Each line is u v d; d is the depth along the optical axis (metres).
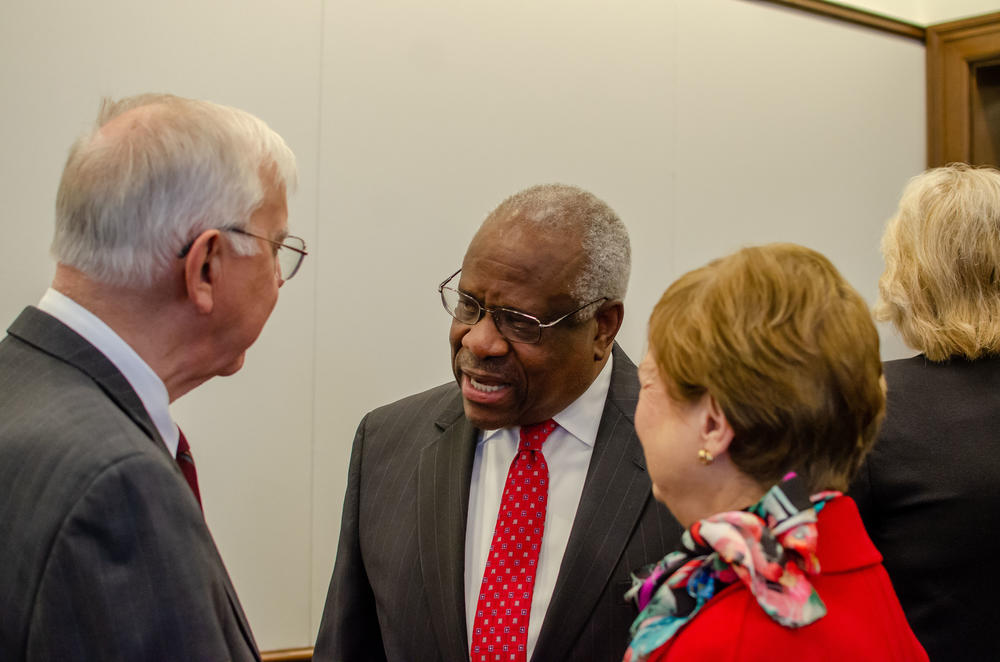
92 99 1.88
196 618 0.86
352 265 2.17
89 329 0.95
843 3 2.96
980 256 1.27
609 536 1.18
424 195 2.26
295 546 2.12
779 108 2.84
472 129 2.32
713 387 0.80
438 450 1.35
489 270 1.16
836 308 0.81
